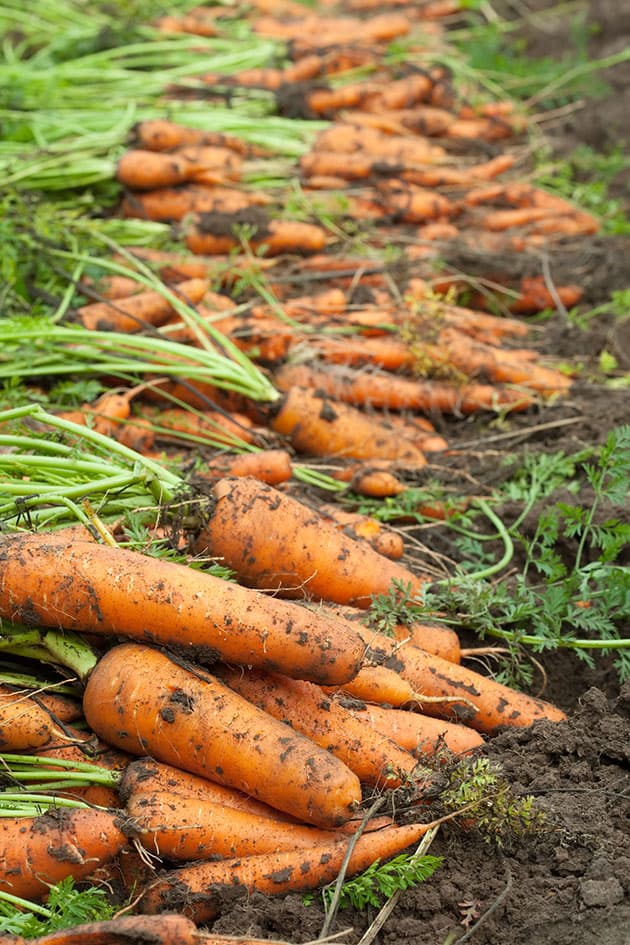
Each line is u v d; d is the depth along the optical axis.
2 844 1.25
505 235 1.91
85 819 1.25
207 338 1.63
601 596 1.42
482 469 1.62
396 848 1.27
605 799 1.31
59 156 1.86
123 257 1.76
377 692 1.36
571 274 1.88
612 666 1.43
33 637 1.32
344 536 1.42
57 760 1.29
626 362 1.79
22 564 1.30
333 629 1.30
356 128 2.06
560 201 2.05
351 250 1.85
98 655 1.32
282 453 1.50
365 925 1.26
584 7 2.89
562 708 1.42
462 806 1.28
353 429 1.61
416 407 1.69
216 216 1.80
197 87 2.18
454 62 2.52
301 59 2.33
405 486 1.57
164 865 1.28
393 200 1.92
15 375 1.57
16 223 1.73
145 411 1.63
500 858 1.29
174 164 1.83
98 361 1.62
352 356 1.70
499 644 1.45
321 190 1.94
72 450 1.40
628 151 2.39
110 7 2.58
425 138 2.24
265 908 1.25
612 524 1.43
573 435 1.66
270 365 1.68
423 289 1.79
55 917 1.23
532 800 1.29
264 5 2.83
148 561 1.31
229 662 1.31
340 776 1.26
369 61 2.40
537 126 2.47
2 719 1.29
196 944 1.21
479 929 1.25
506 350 1.76
